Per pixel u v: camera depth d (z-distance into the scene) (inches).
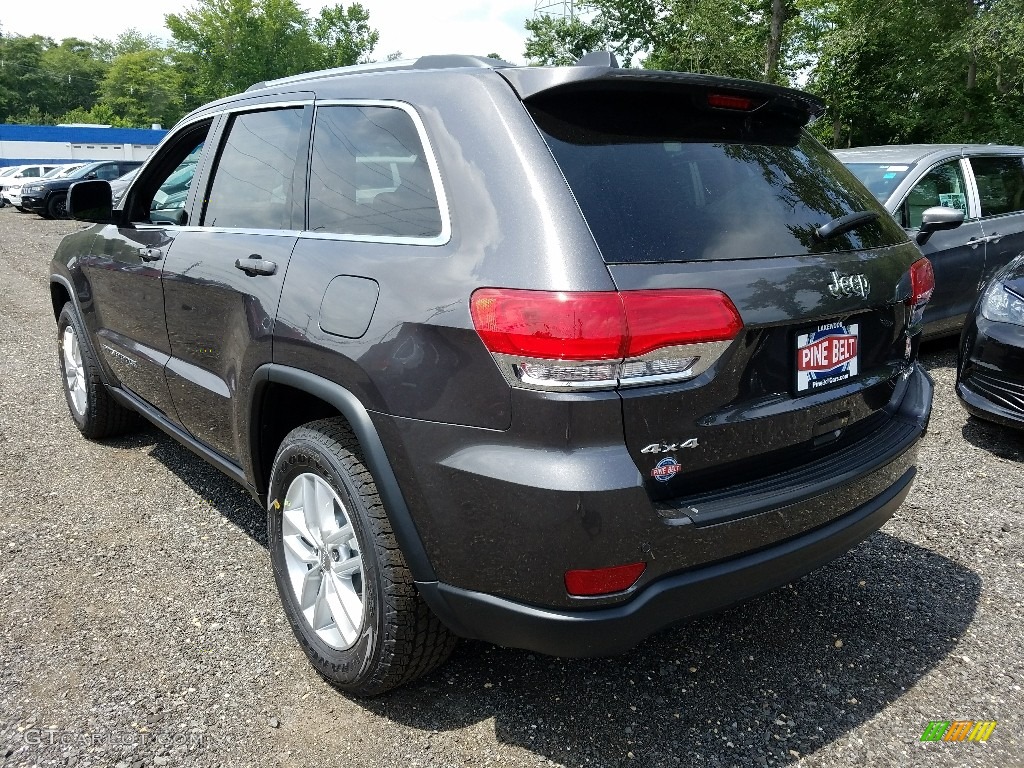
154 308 130.0
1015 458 170.7
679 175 80.6
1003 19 732.0
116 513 141.9
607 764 84.3
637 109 83.2
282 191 104.0
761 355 78.4
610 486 68.7
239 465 115.9
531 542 71.3
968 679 99.0
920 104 906.7
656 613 74.3
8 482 154.3
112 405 170.6
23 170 1050.7
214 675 97.3
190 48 2011.6
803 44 1070.4
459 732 88.6
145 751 83.9
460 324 74.1
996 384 169.5
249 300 100.5
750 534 77.5
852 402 90.2
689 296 71.7
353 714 91.1
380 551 83.6
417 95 88.3
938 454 173.5
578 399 69.0
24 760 82.0
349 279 86.4
